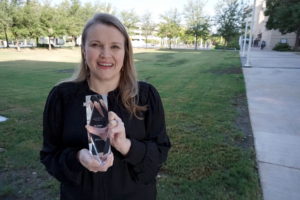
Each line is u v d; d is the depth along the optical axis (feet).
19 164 10.06
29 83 28.50
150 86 4.44
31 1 103.76
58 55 82.23
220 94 22.63
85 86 4.13
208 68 43.75
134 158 3.68
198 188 8.52
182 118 15.78
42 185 8.74
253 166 9.97
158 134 4.33
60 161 3.73
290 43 132.57
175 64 52.29
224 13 124.88
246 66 44.86
